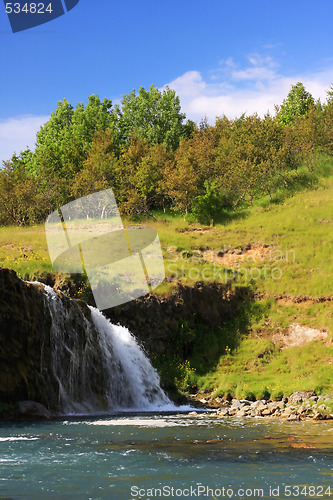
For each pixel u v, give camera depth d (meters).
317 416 16.06
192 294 26.44
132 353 22.19
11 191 50.19
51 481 7.57
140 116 76.88
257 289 29.22
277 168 53.28
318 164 53.53
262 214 45.75
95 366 19.56
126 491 7.13
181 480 7.71
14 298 16.33
